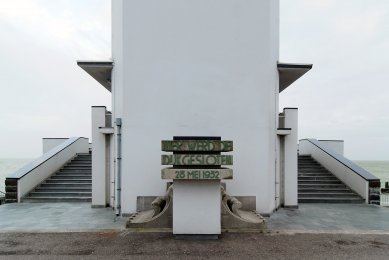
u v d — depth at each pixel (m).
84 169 16.05
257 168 10.84
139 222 8.83
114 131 11.72
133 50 10.82
